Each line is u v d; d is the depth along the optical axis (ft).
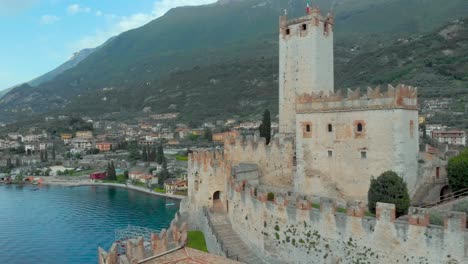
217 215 212.84
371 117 179.52
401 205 156.66
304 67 236.22
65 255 371.15
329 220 149.38
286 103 244.01
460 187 178.29
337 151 191.01
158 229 433.48
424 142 475.31
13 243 406.21
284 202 164.76
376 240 135.95
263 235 173.58
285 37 244.22
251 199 181.37
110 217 504.43
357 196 184.34
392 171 164.66
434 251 122.31
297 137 206.18
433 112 654.94
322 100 196.03
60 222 485.56
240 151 242.17
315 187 198.80
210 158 227.20
